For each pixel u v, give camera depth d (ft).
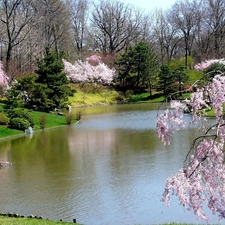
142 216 38.32
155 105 156.66
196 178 21.62
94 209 40.68
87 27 227.20
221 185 22.47
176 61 201.05
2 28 148.15
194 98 23.27
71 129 99.09
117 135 86.07
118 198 43.65
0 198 45.27
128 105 163.73
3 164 61.00
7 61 136.98
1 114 96.68
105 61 215.10
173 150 66.18
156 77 181.88
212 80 23.12
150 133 86.38
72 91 144.56
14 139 86.48
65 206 41.93
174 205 40.83
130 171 54.34
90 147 73.61
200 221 36.35
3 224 33.63
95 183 49.60
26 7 150.82
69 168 57.98
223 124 22.61
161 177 50.39
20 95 120.98
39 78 130.00
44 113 117.29
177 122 23.58
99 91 185.98
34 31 160.76
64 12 182.91
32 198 44.88
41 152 70.90
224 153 23.15
